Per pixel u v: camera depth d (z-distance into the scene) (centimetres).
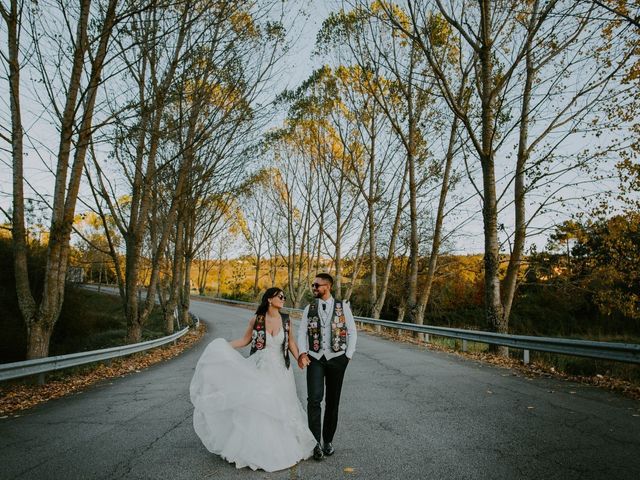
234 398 425
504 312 1321
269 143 2341
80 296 2309
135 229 1480
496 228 1325
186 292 2661
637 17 970
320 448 429
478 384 801
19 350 1709
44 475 399
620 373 871
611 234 1353
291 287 3669
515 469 396
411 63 1928
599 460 414
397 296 3309
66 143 965
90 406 700
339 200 2767
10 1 906
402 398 696
